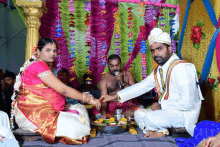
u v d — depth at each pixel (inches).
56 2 187.5
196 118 106.3
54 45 103.5
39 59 103.9
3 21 283.3
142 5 176.2
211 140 77.4
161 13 181.9
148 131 107.5
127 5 194.7
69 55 203.5
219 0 119.6
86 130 97.1
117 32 187.9
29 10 154.2
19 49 293.0
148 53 204.4
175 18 189.6
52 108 100.3
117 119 124.6
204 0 124.6
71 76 207.0
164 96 111.2
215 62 122.3
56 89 97.7
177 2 187.6
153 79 122.0
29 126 98.6
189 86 102.3
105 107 135.5
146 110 121.8
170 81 108.0
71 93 99.5
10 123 107.3
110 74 150.9
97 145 93.9
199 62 136.7
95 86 209.2
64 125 94.5
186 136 103.4
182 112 104.8
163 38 109.5
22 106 100.1
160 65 115.2
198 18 138.2
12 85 157.9
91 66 208.2
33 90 99.3
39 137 99.0
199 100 110.2
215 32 119.0
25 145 93.0
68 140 94.1
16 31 289.0
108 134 112.0
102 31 203.0
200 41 135.8
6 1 179.3
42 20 185.2
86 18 203.2
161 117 104.3
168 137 105.1
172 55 113.3
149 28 197.9
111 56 146.6
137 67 208.8
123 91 121.5
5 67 285.6
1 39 285.1
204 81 128.0
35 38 156.5
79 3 202.2
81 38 204.5
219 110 119.6
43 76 96.7
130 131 115.4
